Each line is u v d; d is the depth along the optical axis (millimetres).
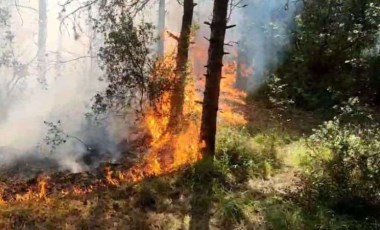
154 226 7105
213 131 9062
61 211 7324
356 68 15258
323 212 7305
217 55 8859
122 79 10328
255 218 7340
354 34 15430
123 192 8156
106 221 7152
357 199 7473
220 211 7469
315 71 16219
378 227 6875
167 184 8289
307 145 9516
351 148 8062
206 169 8648
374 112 13898
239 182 8688
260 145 10250
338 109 13906
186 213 7527
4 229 6707
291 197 7938
